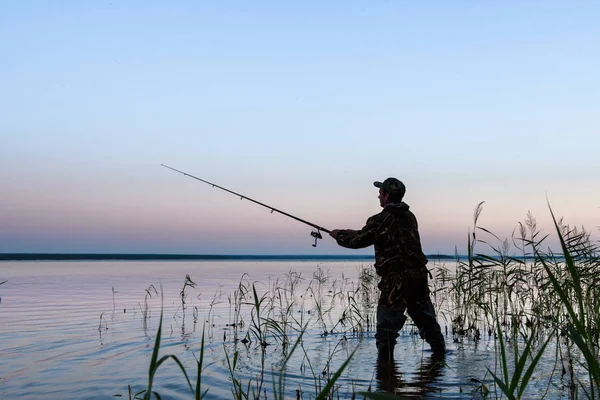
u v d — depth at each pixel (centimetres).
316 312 1294
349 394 533
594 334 594
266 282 2630
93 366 687
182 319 1150
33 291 2020
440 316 1152
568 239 729
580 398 504
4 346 836
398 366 667
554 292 738
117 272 4253
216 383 585
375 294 1498
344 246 768
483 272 802
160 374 635
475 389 546
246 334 928
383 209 751
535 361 332
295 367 666
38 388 579
